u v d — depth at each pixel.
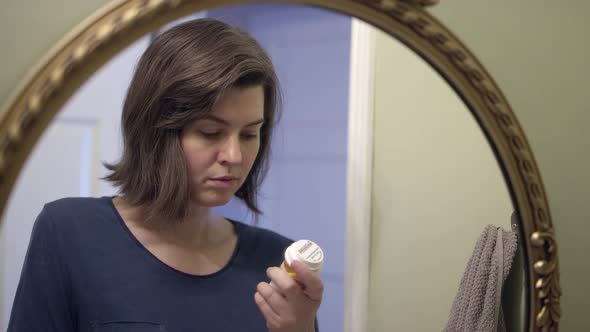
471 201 0.73
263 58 0.64
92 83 0.55
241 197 0.69
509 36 0.75
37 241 0.55
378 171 0.72
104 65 0.52
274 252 0.70
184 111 0.61
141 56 0.58
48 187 0.55
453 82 0.69
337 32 0.69
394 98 0.72
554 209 0.77
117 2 0.52
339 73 0.69
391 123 0.73
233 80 0.61
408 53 0.71
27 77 0.49
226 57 0.61
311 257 0.65
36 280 0.55
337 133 0.71
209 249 0.67
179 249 0.65
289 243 0.71
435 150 0.73
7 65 0.51
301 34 0.67
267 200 0.70
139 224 0.63
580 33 0.79
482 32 0.73
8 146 0.47
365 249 0.72
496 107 0.70
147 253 0.64
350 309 0.71
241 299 0.68
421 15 0.66
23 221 0.53
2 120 0.48
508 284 0.73
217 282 0.67
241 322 0.67
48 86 0.48
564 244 0.78
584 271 0.79
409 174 0.73
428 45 0.67
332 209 0.72
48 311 0.56
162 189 0.62
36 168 0.53
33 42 0.52
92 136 0.56
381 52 0.71
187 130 0.62
